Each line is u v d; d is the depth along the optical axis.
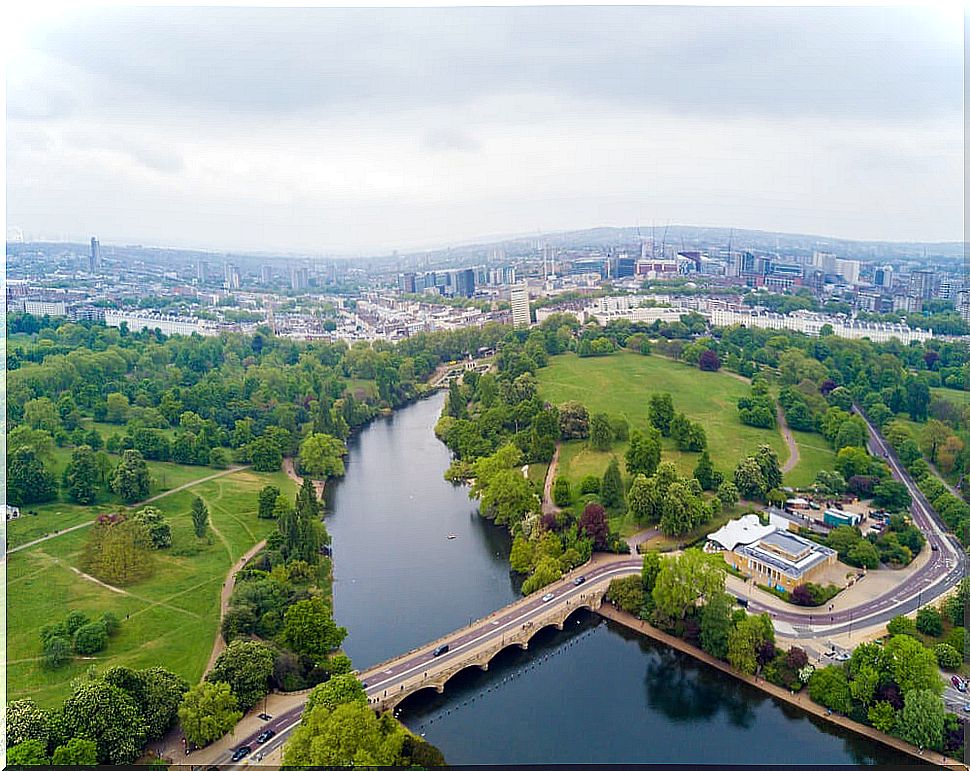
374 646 89.88
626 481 125.38
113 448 139.00
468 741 74.81
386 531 124.12
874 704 73.69
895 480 118.75
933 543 106.44
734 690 81.50
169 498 125.81
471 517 129.38
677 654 87.44
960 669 78.50
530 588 98.81
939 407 141.25
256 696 74.69
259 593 90.06
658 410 145.50
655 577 93.00
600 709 79.81
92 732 65.75
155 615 91.56
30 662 81.25
